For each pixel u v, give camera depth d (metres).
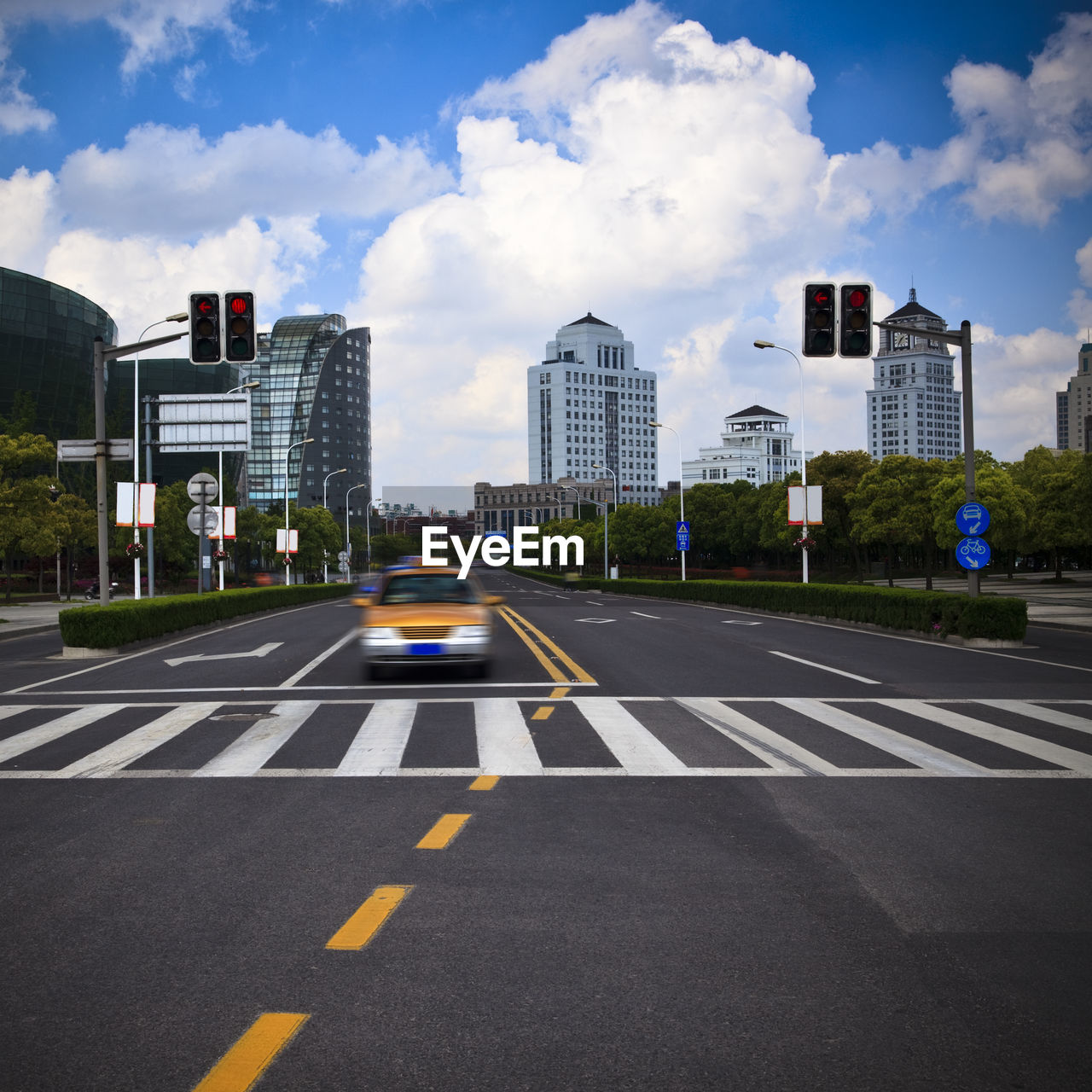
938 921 4.73
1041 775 7.92
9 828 6.54
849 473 64.12
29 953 4.41
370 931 4.62
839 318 17.42
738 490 93.69
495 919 4.77
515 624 25.88
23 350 83.31
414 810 6.88
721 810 6.83
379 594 15.33
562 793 7.35
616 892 5.15
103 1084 3.30
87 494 76.88
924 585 58.38
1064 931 4.61
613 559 100.25
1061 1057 3.45
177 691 13.38
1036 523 58.31
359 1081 3.31
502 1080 3.30
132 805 7.11
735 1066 3.39
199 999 3.93
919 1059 3.44
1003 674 14.51
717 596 37.91
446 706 11.66
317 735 9.84
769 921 4.74
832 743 9.25
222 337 17.39
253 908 4.96
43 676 15.52
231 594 30.11
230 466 105.06
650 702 11.88
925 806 6.93
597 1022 3.71
